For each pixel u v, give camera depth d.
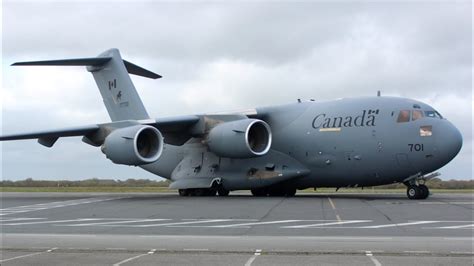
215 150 24.94
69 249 9.55
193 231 12.44
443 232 11.92
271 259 8.52
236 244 10.25
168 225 13.70
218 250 9.41
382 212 16.47
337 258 8.56
